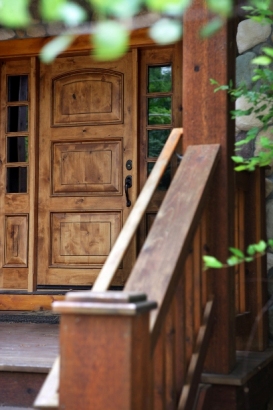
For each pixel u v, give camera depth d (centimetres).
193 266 247
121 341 160
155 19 435
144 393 169
